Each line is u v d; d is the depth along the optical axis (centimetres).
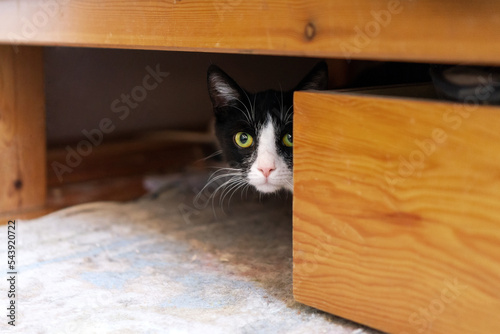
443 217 85
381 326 96
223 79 144
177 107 191
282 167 137
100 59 170
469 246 83
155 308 109
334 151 96
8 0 144
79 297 115
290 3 90
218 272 127
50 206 179
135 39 116
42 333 100
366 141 92
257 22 94
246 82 177
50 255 137
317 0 86
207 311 108
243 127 142
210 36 102
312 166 100
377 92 106
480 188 81
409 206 89
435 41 77
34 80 172
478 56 74
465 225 83
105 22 121
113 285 121
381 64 148
